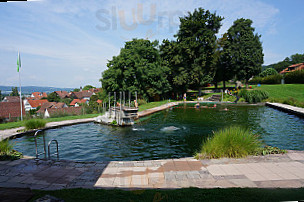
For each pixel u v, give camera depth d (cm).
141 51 3322
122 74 3047
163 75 3634
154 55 3578
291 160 555
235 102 3161
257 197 333
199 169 497
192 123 1411
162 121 1509
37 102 7531
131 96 3114
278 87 3553
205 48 3556
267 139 917
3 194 341
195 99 3916
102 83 3209
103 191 365
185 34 3659
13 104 3288
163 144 860
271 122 1391
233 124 1338
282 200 324
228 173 468
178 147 811
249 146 613
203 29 3444
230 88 4438
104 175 465
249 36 3825
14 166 529
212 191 359
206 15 3566
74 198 335
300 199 328
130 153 738
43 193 356
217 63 4088
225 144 609
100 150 780
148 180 433
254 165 520
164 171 487
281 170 480
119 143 883
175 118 1669
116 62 3041
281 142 865
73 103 8481
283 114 1792
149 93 3403
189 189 370
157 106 2644
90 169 507
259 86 4069
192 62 3700
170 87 3731
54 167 522
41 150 783
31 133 1095
